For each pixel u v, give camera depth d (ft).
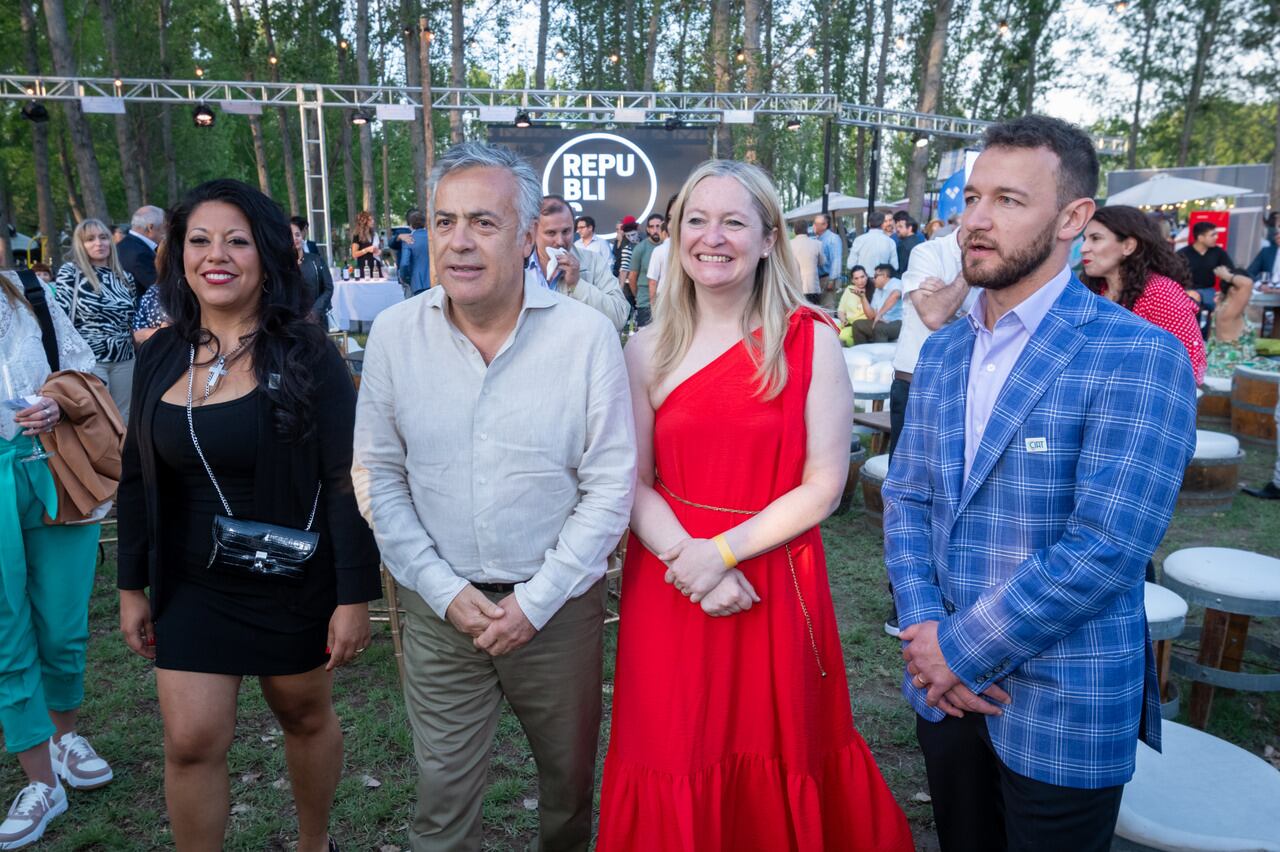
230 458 6.68
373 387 6.60
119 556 7.14
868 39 106.22
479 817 7.04
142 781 9.75
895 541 6.23
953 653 5.42
